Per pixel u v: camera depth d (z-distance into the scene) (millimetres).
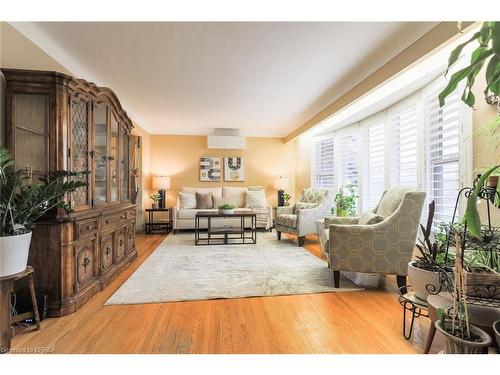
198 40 2275
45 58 2258
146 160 5680
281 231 4582
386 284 2594
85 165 2350
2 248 1486
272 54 2521
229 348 1560
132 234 3432
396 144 3494
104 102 2680
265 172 6406
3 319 1502
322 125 4816
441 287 1474
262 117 4910
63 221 1979
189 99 3883
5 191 1537
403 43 2258
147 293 2346
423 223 2857
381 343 1614
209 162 6160
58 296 1966
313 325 1823
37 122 2027
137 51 2467
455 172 2404
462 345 1085
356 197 4445
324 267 3109
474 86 2148
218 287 2484
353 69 2844
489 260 1480
